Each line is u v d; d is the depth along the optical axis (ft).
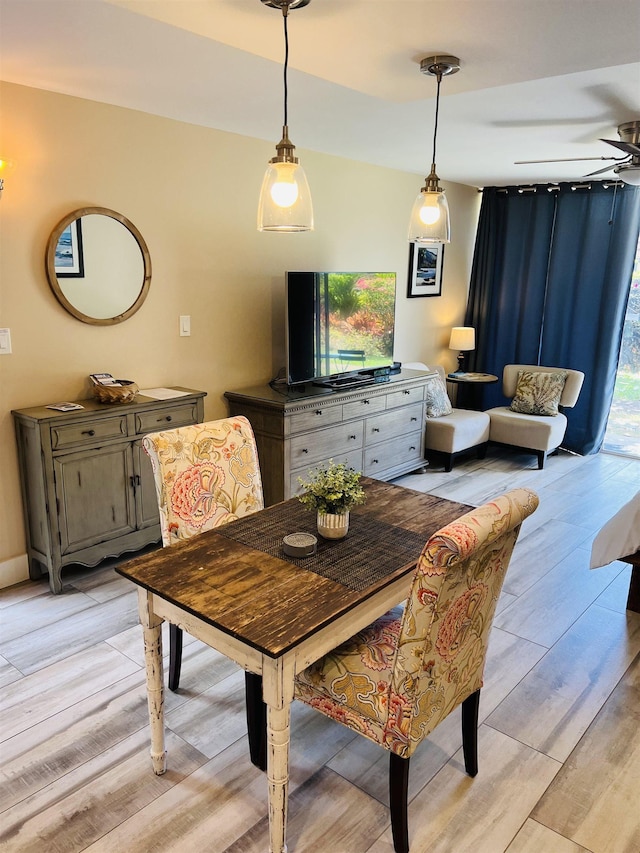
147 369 11.70
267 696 4.91
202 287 12.37
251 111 10.62
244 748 6.79
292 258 14.14
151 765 6.51
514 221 19.51
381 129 11.80
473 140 12.73
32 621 9.14
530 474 16.90
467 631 5.39
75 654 8.36
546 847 5.64
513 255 19.71
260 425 12.62
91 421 9.79
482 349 20.68
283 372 14.42
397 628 6.15
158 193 11.25
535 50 6.25
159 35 7.11
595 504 14.58
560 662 8.47
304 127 11.74
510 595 10.30
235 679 7.99
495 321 20.48
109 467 10.18
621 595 10.33
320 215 14.62
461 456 18.72
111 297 10.84
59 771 6.41
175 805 6.03
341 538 6.47
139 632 8.91
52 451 9.43
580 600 10.16
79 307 10.39
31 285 9.79
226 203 12.46
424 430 16.66
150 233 11.26
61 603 9.66
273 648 4.54
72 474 9.73
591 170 16.05
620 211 17.44
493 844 5.66
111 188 10.53
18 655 8.31
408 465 16.21
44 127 9.52
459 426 16.70
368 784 6.36
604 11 5.26
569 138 12.48
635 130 11.18
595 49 6.19
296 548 6.00
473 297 20.63
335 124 11.43
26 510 10.04
